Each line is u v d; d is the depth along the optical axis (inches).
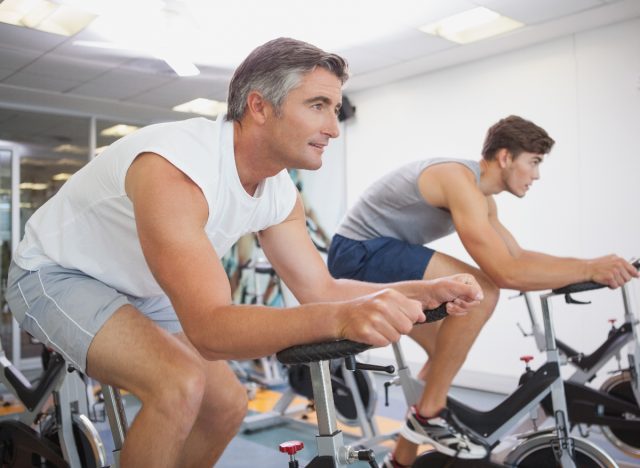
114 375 43.9
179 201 38.8
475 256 76.2
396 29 171.2
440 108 207.3
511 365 182.7
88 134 265.6
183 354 43.3
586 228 169.6
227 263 277.7
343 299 53.1
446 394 79.5
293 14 160.1
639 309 157.1
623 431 110.3
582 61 171.5
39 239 49.4
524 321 180.1
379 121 227.8
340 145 241.0
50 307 46.8
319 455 38.0
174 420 41.5
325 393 37.6
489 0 151.7
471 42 180.5
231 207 45.8
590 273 70.8
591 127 169.2
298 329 31.2
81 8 152.0
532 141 80.4
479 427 79.4
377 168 228.1
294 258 54.3
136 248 47.3
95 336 44.1
